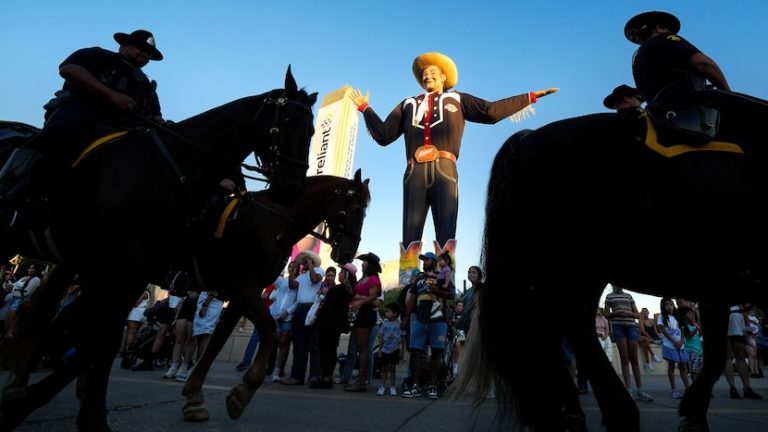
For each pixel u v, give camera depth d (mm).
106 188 2920
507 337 2383
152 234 3037
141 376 8008
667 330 8648
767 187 2438
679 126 2549
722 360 3451
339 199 5992
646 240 2619
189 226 3531
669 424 4633
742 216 2432
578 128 2672
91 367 2781
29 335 3637
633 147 2590
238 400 3846
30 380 6348
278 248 4703
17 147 3273
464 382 2486
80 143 3119
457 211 18422
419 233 18562
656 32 3326
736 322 8289
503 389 2375
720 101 2684
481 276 2678
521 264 2477
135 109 3420
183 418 3879
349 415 4492
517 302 2418
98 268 2836
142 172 3062
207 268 4328
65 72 3262
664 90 2787
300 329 8258
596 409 5539
